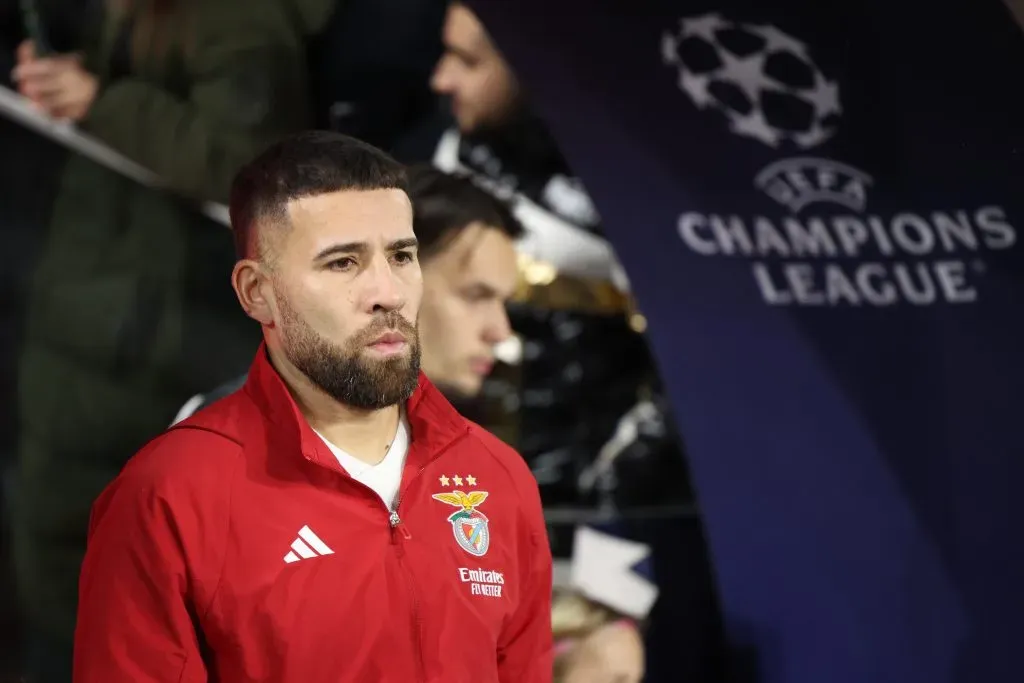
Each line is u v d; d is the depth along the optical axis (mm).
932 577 7492
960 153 7781
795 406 7637
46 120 7801
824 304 7715
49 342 7938
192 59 7812
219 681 4086
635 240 7719
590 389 8336
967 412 7609
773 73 7863
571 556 7887
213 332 8078
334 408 4375
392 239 4199
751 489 7566
